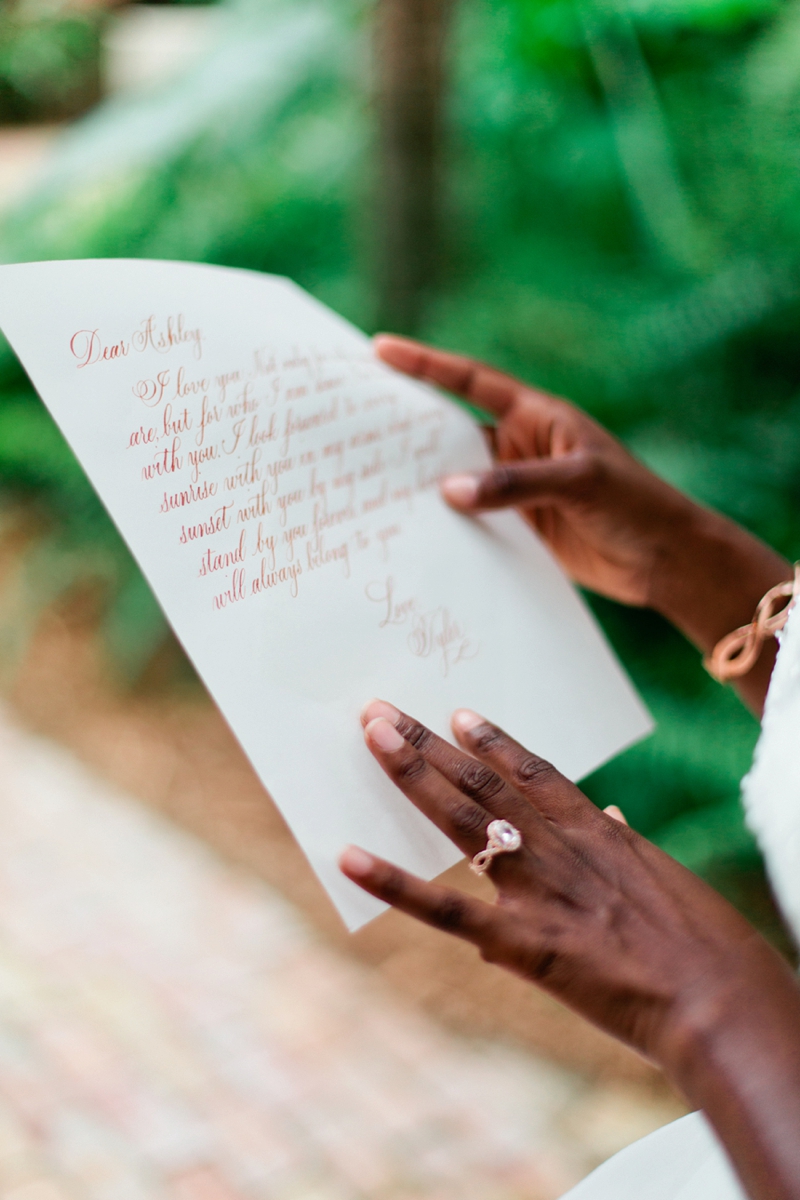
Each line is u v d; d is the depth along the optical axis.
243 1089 1.83
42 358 0.66
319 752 0.66
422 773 0.60
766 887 2.01
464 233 2.47
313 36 2.56
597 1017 0.55
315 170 2.86
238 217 2.91
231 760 2.76
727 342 2.12
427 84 2.13
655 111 2.19
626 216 2.42
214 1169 1.67
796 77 2.05
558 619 0.84
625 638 2.25
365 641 0.73
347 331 0.88
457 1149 1.72
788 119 2.09
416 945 2.19
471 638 0.78
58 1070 1.86
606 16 2.09
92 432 0.67
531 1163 1.69
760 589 0.93
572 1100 1.82
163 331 0.73
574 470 0.88
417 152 2.18
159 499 0.68
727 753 1.98
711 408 2.17
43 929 2.21
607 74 2.20
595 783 2.18
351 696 0.70
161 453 0.69
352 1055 1.92
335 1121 1.77
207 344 0.75
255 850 2.47
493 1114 1.79
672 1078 0.54
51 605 3.36
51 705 2.99
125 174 3.00
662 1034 0.54
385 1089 1.84
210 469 0.71
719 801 2.08
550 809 0.60
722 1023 0.52
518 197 2.54
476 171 2.50
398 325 2.33
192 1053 1.91
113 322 0.70
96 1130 1.74
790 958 1.79
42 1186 1.63
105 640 3.03
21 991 2.04
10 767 2.76
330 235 2.87
